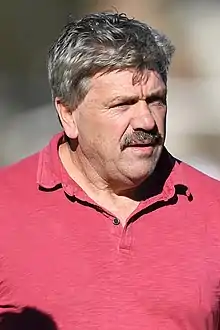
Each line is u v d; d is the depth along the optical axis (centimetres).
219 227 721
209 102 3859
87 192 725
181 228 716
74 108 707
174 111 3719
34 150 3447
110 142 687
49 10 4450
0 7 4403
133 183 703
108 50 672
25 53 4381
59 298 692
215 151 3391
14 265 701
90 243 701
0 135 3566
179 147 3416
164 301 693
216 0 4491
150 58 675
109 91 677
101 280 694
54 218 710
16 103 3888
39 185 720
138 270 699
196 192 736
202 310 697
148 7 4512
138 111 679
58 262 698
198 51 4431
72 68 689
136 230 710
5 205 716
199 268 704
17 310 698
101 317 689
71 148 730
